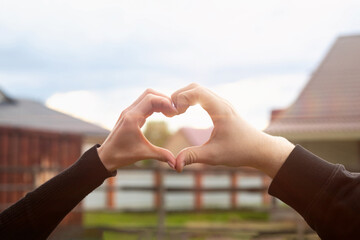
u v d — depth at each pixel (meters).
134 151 0.63
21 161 7.43
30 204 0.65
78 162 0.66
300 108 6.55
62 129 9.13
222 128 0.62
